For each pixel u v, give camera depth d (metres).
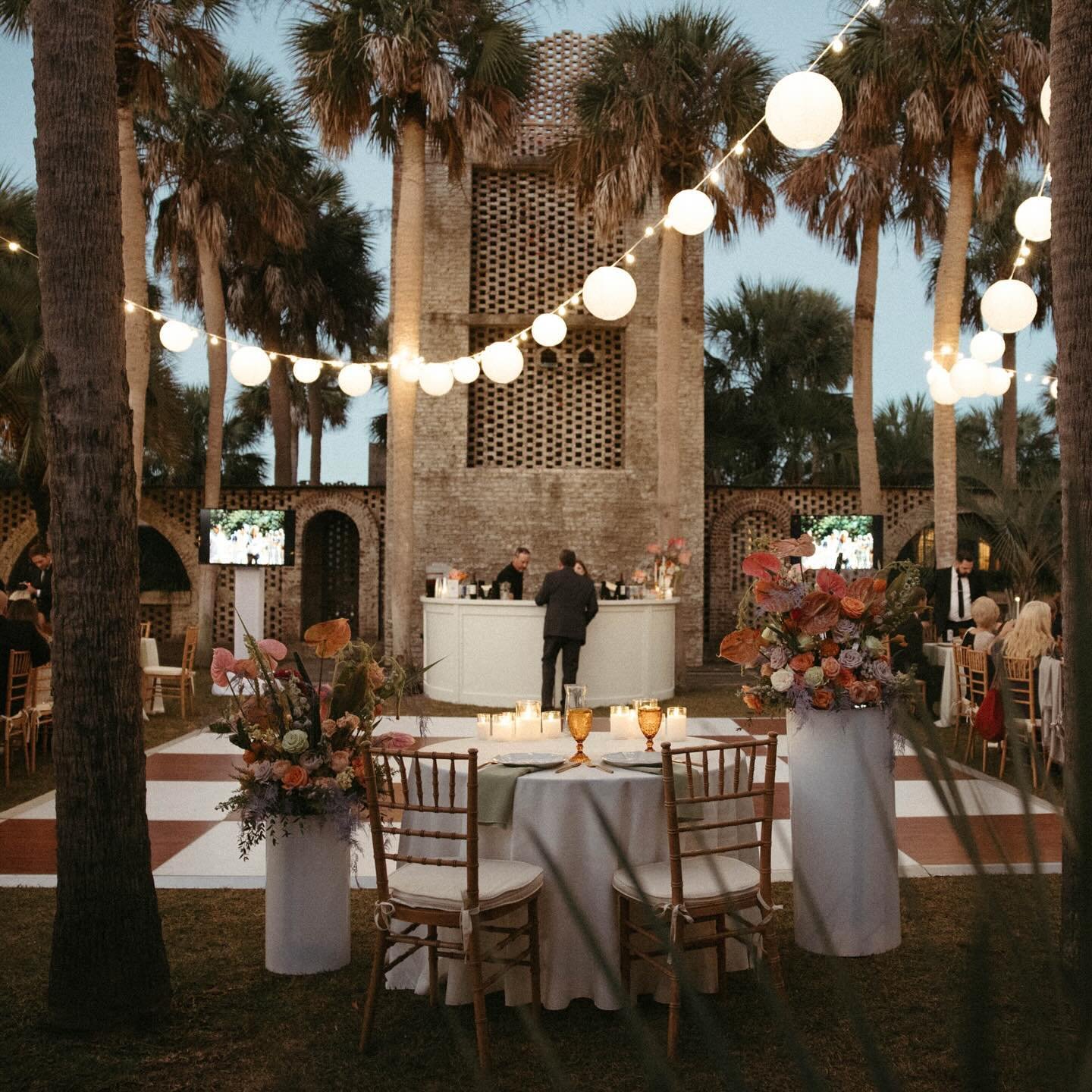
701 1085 3.22
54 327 3.60
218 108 15.88
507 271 18.22
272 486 20.05
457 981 3.98
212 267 16.67
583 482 17.98
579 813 3.95
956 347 13.24
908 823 6.43
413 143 13.03
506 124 13.59
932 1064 3.27
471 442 18.31
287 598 20.02
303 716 4.22
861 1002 0.64
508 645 11.62
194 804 7.24
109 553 3.64
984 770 7.28
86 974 3.64
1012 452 20.78
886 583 4.49
